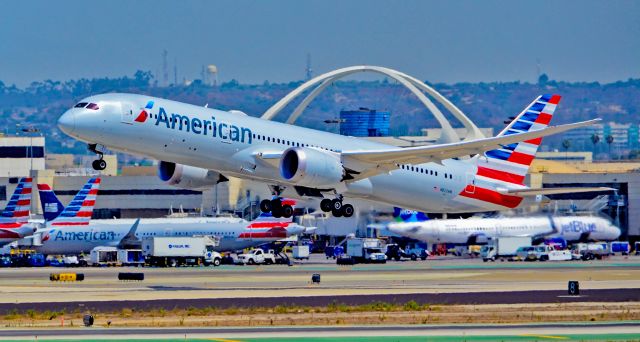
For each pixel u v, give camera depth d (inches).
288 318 7032.5
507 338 5964.6
